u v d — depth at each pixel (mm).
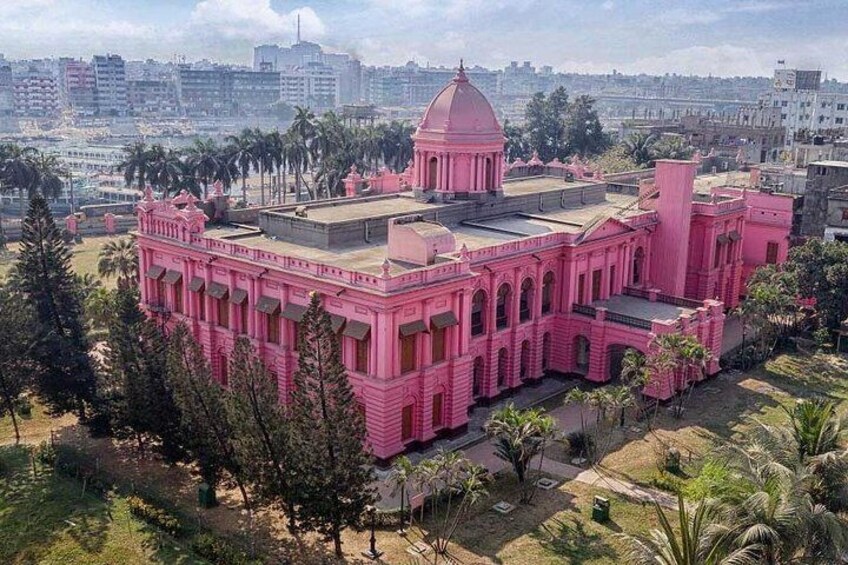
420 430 53312
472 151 71688
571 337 66688
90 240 121562
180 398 46344
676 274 75875
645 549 29375
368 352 51312
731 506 31656
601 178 94875
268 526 44719
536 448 46656
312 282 53094
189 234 61844
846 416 36156
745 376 67562
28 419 60062
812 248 76750
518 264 61719
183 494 48375
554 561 40781
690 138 172250
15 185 117000
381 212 66938
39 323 56062
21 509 46156
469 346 56562
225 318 61000
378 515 44469
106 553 41625
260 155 123938
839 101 189375
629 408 59281
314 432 39844
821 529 30938
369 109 184625
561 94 163000
